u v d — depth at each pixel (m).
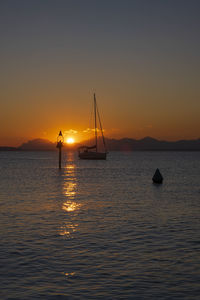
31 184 37.91
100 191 30.78
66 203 22.89
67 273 9.65
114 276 9.46
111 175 53.97
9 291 8.44
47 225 15.80
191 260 10.85
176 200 24.94
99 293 8.37
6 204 22.28
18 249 11.88
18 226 15.54
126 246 12.40
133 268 10.09
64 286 8.77
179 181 42.59
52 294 8.30
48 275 9.49
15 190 31.38
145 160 139.88
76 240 13.16
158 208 21.12
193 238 13.62
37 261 10.62
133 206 21.86
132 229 15.14
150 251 11.80
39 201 23.84
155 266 10.27
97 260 10.78
